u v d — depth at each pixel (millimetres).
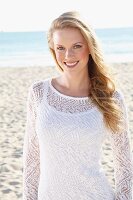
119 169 2895
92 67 2900
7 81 19047
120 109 2867
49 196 2775
